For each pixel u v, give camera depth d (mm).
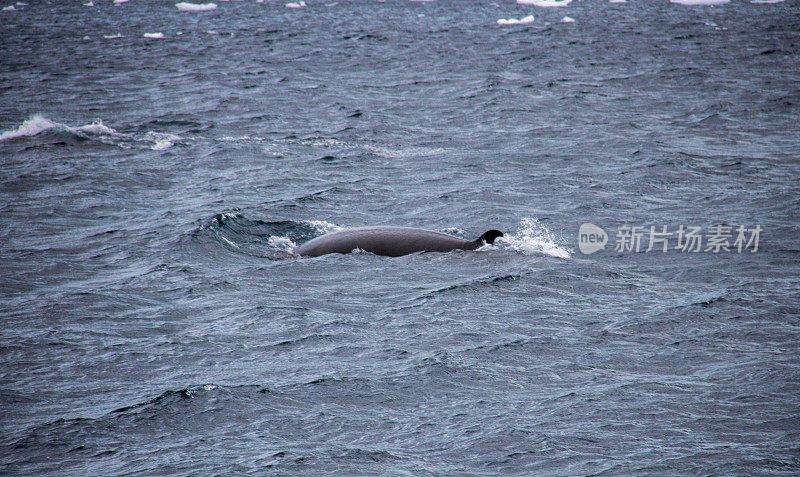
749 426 25500
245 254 48000
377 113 98562
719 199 59094
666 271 43500
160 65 141625
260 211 56406
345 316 37031
